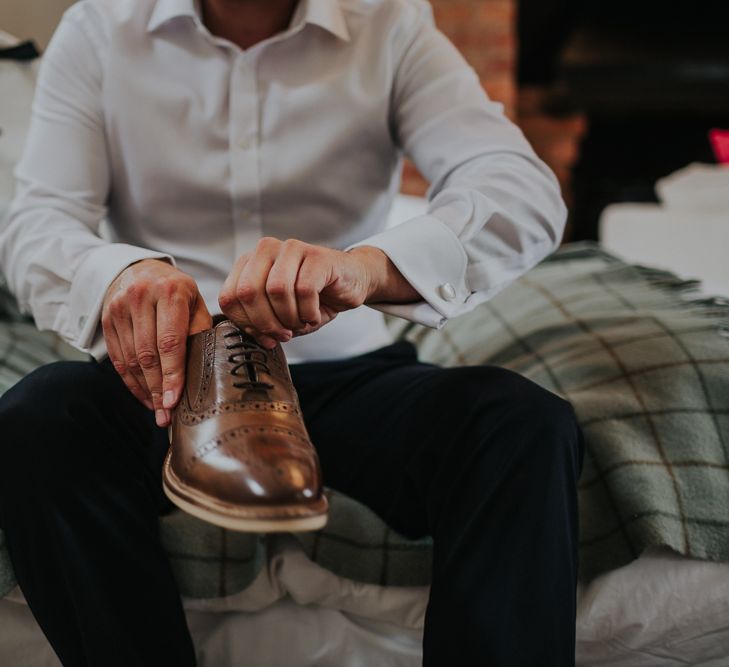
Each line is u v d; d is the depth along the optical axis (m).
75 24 1.07
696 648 1.00
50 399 0.85
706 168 2.72
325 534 0.98
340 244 1.11
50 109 1.07
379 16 1.10
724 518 0.98
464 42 3.84
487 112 1.07
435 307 0.89
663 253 2.44
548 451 0.83
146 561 0.87
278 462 0.70
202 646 1.03
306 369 1.05
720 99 5.20
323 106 1.06
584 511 1.00
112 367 1.00
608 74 5.16
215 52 1.05
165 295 0.82
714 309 1.22
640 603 0.98
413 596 1.00
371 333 1.14
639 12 5.16
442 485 0.88
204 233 1.08
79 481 0.83
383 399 0.98
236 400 0.76
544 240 0.99
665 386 1.06
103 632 0.85
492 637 0.81
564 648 0.82
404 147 1.12
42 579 0.85
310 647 1.03
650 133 5.40
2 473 0.83
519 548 0.81
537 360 1.19
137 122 1.06
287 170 1.06
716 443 1.02
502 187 0.98
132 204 1.09
